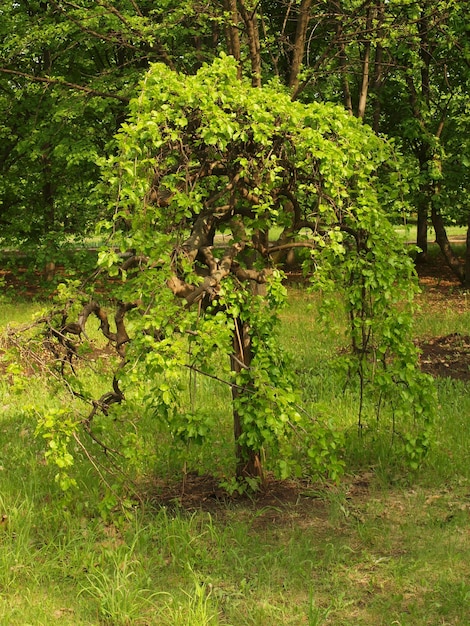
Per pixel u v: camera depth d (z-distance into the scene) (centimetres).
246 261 757
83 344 598
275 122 593
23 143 1639
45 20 1524
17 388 547
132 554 543
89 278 583
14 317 1509
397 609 474
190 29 1376
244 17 788
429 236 2983
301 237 632
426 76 1555
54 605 484
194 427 580
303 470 694
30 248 1830
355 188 648
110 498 570
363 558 538
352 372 688
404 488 667
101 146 1747
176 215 544
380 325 645
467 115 1680
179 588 504
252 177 601
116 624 464
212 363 644
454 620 461
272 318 637
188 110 558
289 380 641
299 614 471
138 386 520
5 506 612
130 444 594
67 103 1505
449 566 525
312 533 580
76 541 566
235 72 590
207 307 592
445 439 767
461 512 612
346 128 609
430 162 1580
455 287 1797
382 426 783
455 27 1269
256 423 578
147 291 530
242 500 645
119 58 1777
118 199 517
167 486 680
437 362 1088
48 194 1888
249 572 524
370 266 640
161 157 554
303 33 855
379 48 1323
